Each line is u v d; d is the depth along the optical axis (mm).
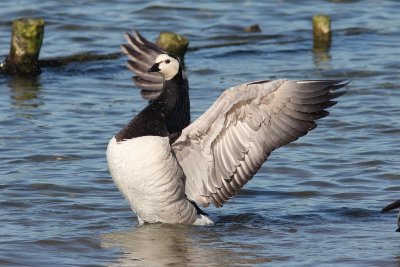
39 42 21875
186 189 12906
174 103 13094
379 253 11805
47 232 12539
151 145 12445
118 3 28391
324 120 18156
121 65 22703
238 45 24781
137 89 20734
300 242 12305
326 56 23688
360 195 14320
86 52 23609
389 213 13547
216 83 20984
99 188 14500
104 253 11812
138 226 12945
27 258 11500
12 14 26656
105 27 25984
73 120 18203
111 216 13367
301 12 28312
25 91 20422
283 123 12391
